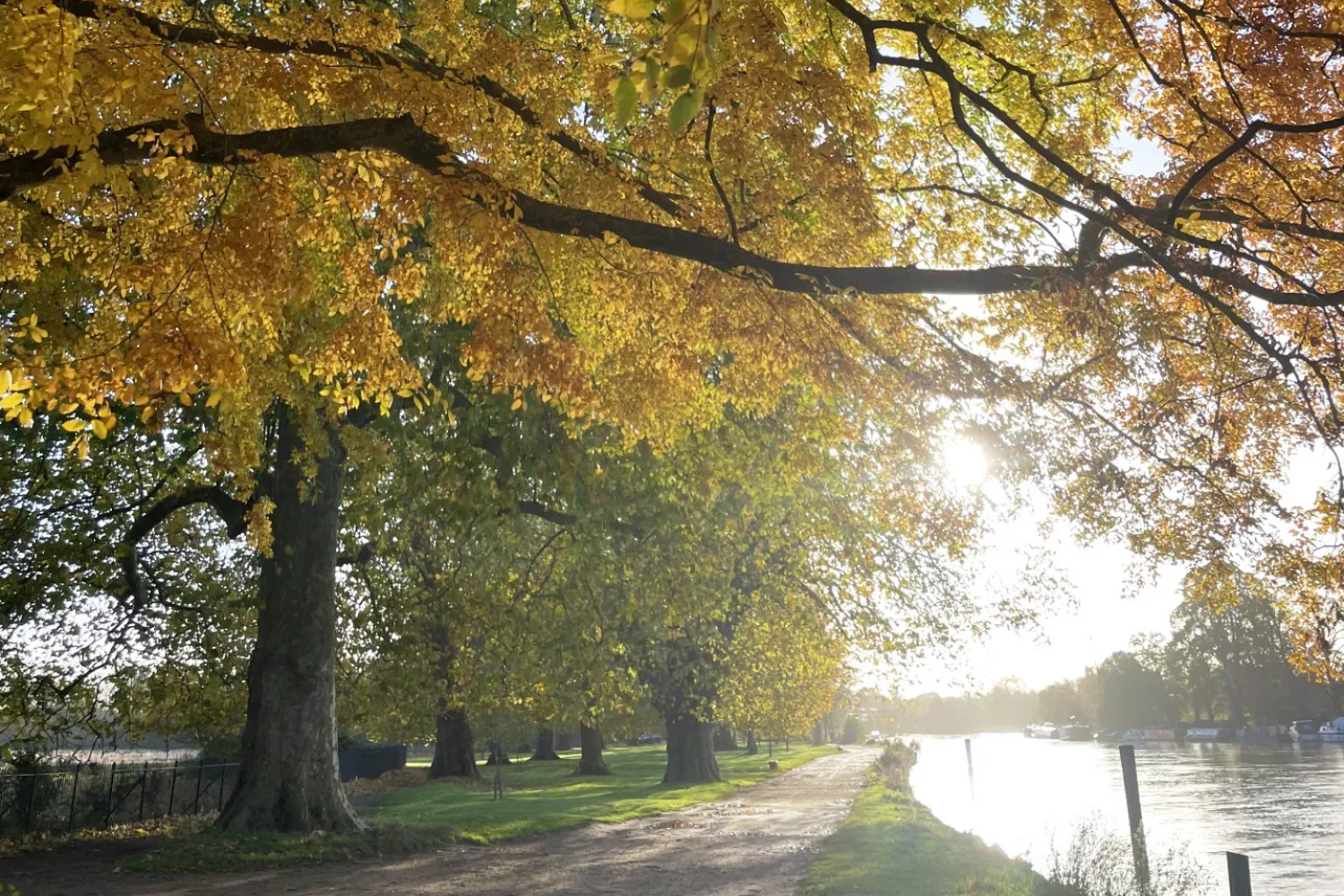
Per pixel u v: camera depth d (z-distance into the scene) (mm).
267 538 11359
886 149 10750
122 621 22391
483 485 15242
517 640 19109
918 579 26703
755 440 18047
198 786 26750
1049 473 10477
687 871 13617
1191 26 8672
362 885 12820
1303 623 10086
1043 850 17594
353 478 18672
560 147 9070
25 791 21078
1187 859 15930
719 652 27422
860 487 22312
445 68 8375
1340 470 9008
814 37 9414
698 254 7547
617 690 21016
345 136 7188
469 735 42656
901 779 30547
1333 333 9125
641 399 9539
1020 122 10328
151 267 6848
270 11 8641
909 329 10242
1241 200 8500
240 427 9984
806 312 8930
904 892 10688
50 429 18438
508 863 14891
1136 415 10242
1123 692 117312
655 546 18141
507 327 7750
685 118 2842
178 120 6570
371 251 8242
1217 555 9984
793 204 8734
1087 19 9477
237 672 23094
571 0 10734
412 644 20000
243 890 12570
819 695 30922
